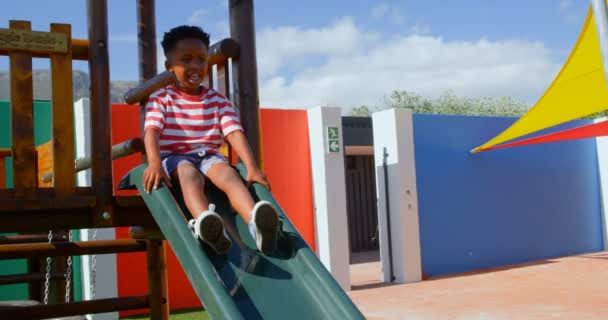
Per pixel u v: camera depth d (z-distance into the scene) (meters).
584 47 8.58
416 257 11.30
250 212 3.23
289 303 2.92
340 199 10.69
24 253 4.72
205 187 3.63
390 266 11.40
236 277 3.06
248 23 4.14
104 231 8.60
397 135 11.26
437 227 12.15
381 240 11.56
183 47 3.61
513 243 13.13
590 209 14.43
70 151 3.68
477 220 12.68
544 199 13.70
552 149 13.96
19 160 3.56
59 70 3.69
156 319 4.98
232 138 3.65
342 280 10.52
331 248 10.47
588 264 12.41
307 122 11.04
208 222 2.98
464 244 12.45
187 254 2.93
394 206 11.32
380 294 10.00
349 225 17.62
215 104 3.72
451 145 12.51
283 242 3.29
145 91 3.56
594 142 14.64
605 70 3.62
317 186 10.78
